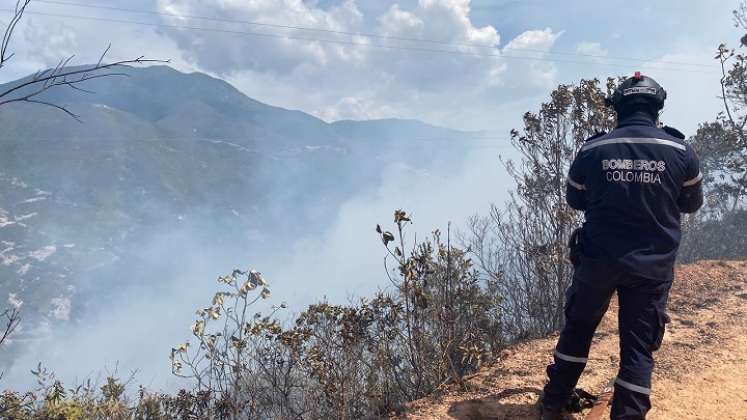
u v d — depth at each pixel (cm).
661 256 249
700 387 325
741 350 375
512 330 538
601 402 296
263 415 409
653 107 276
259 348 432
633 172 254
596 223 261
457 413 325
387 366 394
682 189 262
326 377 393
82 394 420
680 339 412
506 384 351
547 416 285
